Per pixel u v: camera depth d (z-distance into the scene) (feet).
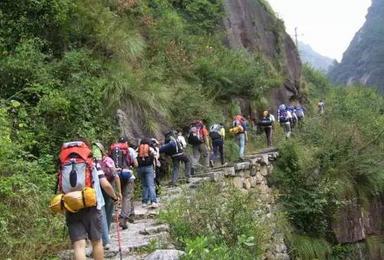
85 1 47.80
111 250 23.53
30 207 25.25
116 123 41.32
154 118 45.73
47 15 41.47
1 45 38.42
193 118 52.75
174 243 24.23
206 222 25.45
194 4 81.00
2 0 40.42
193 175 44.86
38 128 34.99
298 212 47.37
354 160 52.75
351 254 50.16
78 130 36.86
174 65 59.88
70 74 40.32
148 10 64.34
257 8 102.89
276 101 86.94
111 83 43.24
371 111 77.15
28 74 37.17
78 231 18.17
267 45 101.71
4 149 26.68
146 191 34.35
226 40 83.30
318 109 89.97
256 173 48.19
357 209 52.16
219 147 52.29
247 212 27.30
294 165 49.39
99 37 46.80
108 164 24.32
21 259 22.07
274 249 38.50
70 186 18.02
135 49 50.88
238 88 71.82
